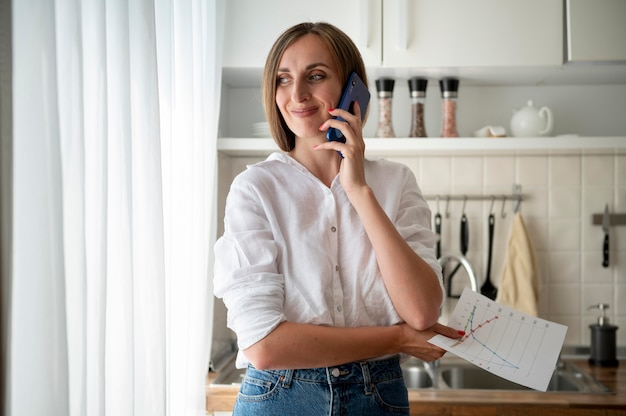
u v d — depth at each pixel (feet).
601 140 7.32
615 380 6.95
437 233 8.31
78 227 2.98
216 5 6.48
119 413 3.58
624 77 7.82
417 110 7.71
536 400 6.14
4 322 2.41
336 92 3.92
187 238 5.19
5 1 2.52
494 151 7.96
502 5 7.13
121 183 3.62
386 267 3.68
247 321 3.56
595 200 8.32
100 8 3.35
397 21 7.13
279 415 3.65
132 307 3.62
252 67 7.23
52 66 2.71
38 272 2.67
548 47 7.13
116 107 3.62
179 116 5.17
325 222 3.89
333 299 3.82
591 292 8.34
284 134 4.11
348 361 3.59
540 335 3.82
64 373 2.71
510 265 8.16
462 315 4.02
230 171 8.46
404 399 3.85
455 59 7.13
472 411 6.10
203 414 5.88
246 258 3.72
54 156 2.71
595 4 7.11
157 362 3.99
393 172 4.24
